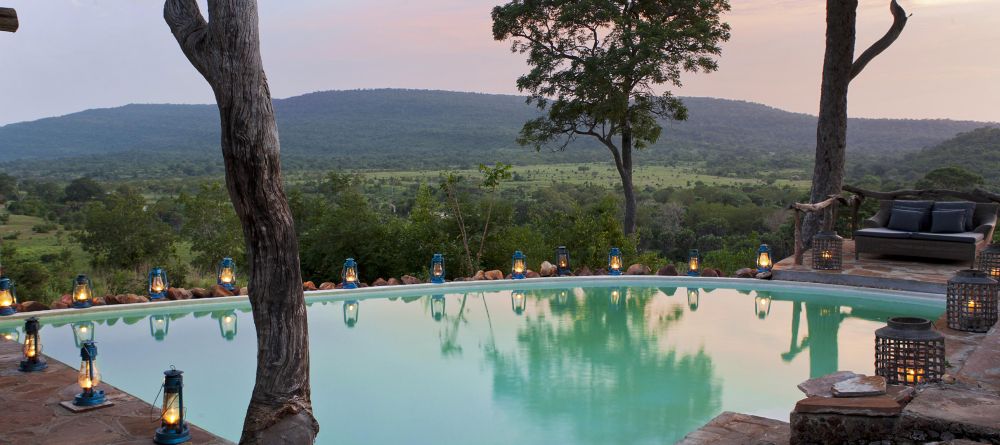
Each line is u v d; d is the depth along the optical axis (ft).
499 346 25.20
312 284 35.88
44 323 28.96
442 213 53.36
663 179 296.92
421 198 53.98
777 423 14.84
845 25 41.93
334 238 54.34
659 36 63.10
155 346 25.61
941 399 10.38
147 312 31.37
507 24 68.33
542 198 165.89
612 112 64.80
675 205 164.35
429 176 329.72
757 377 20.95
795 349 24.11
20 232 141.49
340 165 491.72
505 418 17.70
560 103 69.77
